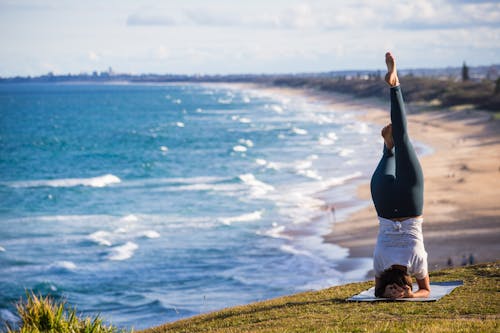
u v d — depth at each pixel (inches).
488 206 1952.5
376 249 431.2
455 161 3009.4
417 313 401.4
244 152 3843.5
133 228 1873.8
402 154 399.2
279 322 428.1
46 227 1927.9
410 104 6624.0
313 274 1364.4
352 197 2258.9
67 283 1354.6
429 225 1737.2
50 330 394.3
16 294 1280.8
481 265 604.4
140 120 6860.2
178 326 534.9
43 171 3316.9
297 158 3472.0
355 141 4249.5
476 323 353.7
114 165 3474.4
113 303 1238.3
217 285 1322.6
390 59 394.0
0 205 2317.9
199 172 3065.9
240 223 1883.6
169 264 1481.3
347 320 395.9
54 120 7003.0
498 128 4407.0
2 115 7834.6
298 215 1979.6
